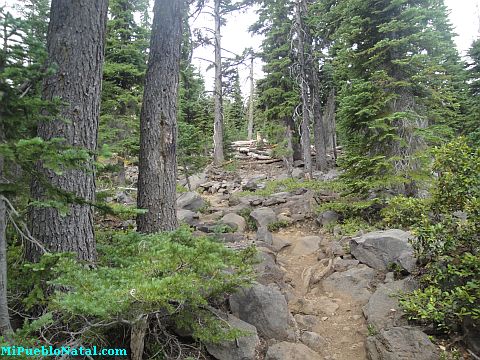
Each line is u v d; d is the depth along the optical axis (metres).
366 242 6.97
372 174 9.49
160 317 3.99
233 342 4.34
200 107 23.44
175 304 3.88
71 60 4.44
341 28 10.06
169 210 5.99
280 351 4.43
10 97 2.72
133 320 3.22
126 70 12.02
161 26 6.12
